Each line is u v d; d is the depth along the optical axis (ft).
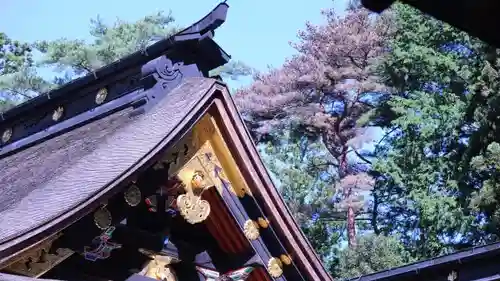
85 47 103.96
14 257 16.71
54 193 19.11
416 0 6.47
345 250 86.38
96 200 17.53
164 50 25.34
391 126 111.55
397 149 107.86
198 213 20.39
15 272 17.24
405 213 103.71
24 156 29.55
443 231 88.89
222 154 20.85
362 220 109.29
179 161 20.12
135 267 20.79
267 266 21.39
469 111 81.46
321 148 115.75
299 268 21.54
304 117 112.06
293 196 101.86
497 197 73.87
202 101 20.18
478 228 83.51
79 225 17.97
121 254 20.86
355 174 110.42
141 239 20.57
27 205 18.86
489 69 76.84
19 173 25.85
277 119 113.50
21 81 97.96
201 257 21.85
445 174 94.53
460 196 86.07
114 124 24.67
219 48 25.43
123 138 21.35
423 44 107.14
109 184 17.79
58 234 17.61
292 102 112.47
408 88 109.60
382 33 110.83
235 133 20.63
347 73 111.04
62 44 105.40
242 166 20.74
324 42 113.70
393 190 104.53
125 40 108.06
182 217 21.30
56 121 30.48
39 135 30.89
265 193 20.79
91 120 28.14
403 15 109.50
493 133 77.61
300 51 117.50
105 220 18.45
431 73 105.09
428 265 24.75
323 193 102.32
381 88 109.70
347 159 115.65
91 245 18.37
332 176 114.42
